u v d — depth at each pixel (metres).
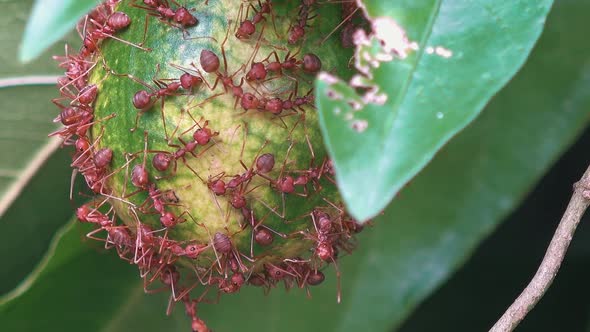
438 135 0.15
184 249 0.17
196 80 0.17
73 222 0.20
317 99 0.15
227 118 0.17
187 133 0.17
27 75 0.20
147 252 0.18
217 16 0.17
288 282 0.18
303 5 0.17
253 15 0.17
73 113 0.18
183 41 0.17
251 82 0.17
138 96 0.17
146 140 0.17
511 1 0.16
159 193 0.17
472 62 0.16
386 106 0.15
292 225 0.17
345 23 0.17
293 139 0.17
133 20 0.17
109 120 0.17
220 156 0.17
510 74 0.16
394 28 0.16
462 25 0.16
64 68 0.20
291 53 0.17
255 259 0.18
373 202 0.15
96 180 0.18
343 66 0.17
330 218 0.18
